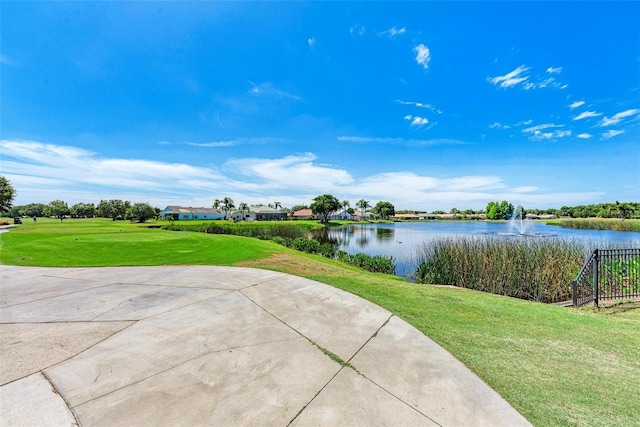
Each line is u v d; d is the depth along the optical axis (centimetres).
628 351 325
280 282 621
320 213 6756
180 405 223
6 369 274
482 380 261
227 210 8119
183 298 504
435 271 918
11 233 1712
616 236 2675
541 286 727
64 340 337
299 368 278
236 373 269
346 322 399
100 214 8100
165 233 1822
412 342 339
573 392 245
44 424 203
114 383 252
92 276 675
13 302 479
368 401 229
